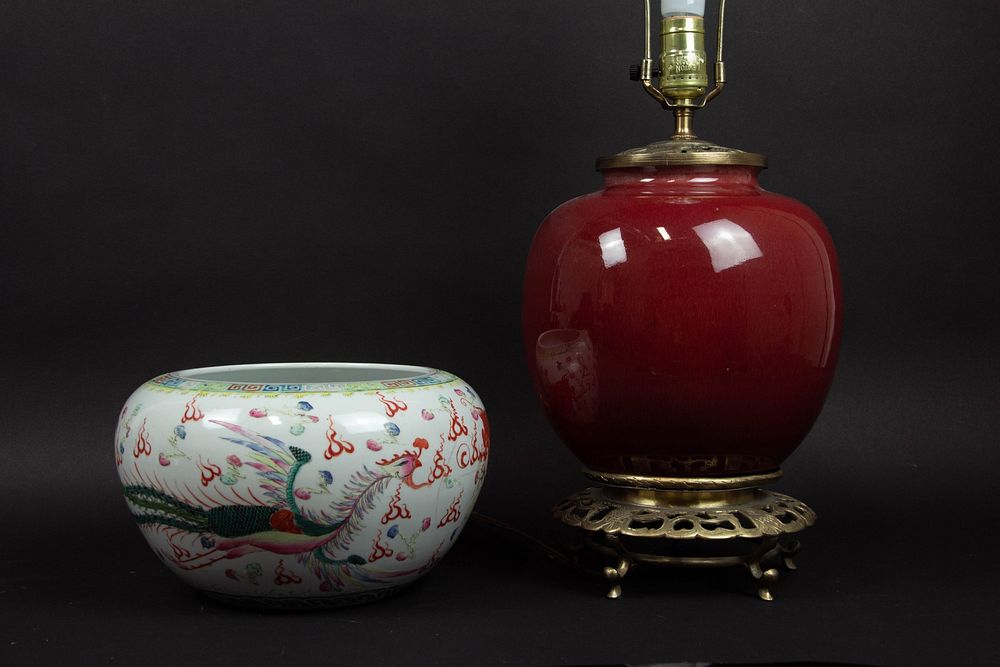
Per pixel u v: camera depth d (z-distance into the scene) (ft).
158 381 5.06
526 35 7.21
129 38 7.09
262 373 5.68
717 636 4.75
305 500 4.61
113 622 4.95
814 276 5.16
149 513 4.80
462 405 5.08
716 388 5.08
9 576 5.62
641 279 5.04
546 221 5.59
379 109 7.25
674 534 5.16
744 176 5.41
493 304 7.41
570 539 6.24
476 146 7.29
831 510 6.71
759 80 7.29
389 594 5.17
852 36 7.26
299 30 7.17
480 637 4.75
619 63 7.23
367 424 4.68
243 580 4.83
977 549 6.00
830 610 5.08
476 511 6.42
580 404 5.32
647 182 5.34
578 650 4.60
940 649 4.59
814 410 5.40
